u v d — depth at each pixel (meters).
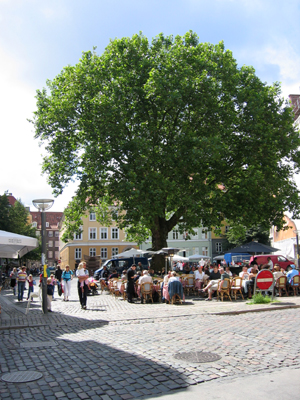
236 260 43.06
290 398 4.89
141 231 35.75
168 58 26.64
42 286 14.80
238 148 27.62
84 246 70.38
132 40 27.81
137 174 25.11
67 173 28.69
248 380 5.64
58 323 12.11
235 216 27.08
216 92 26.00
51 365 6.80
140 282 18.44
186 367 6.36
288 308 13.60
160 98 25.41
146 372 6.17
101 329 10.67
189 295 21.50
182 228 26.56
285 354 7.05
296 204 28.25
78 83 27.38
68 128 28.19
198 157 24.31
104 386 5.59
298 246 35.38
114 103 25.61
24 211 74.38
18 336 10.05
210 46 28.89
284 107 29.48
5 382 5.87
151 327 10.57
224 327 10.03
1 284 36.34
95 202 28.38
